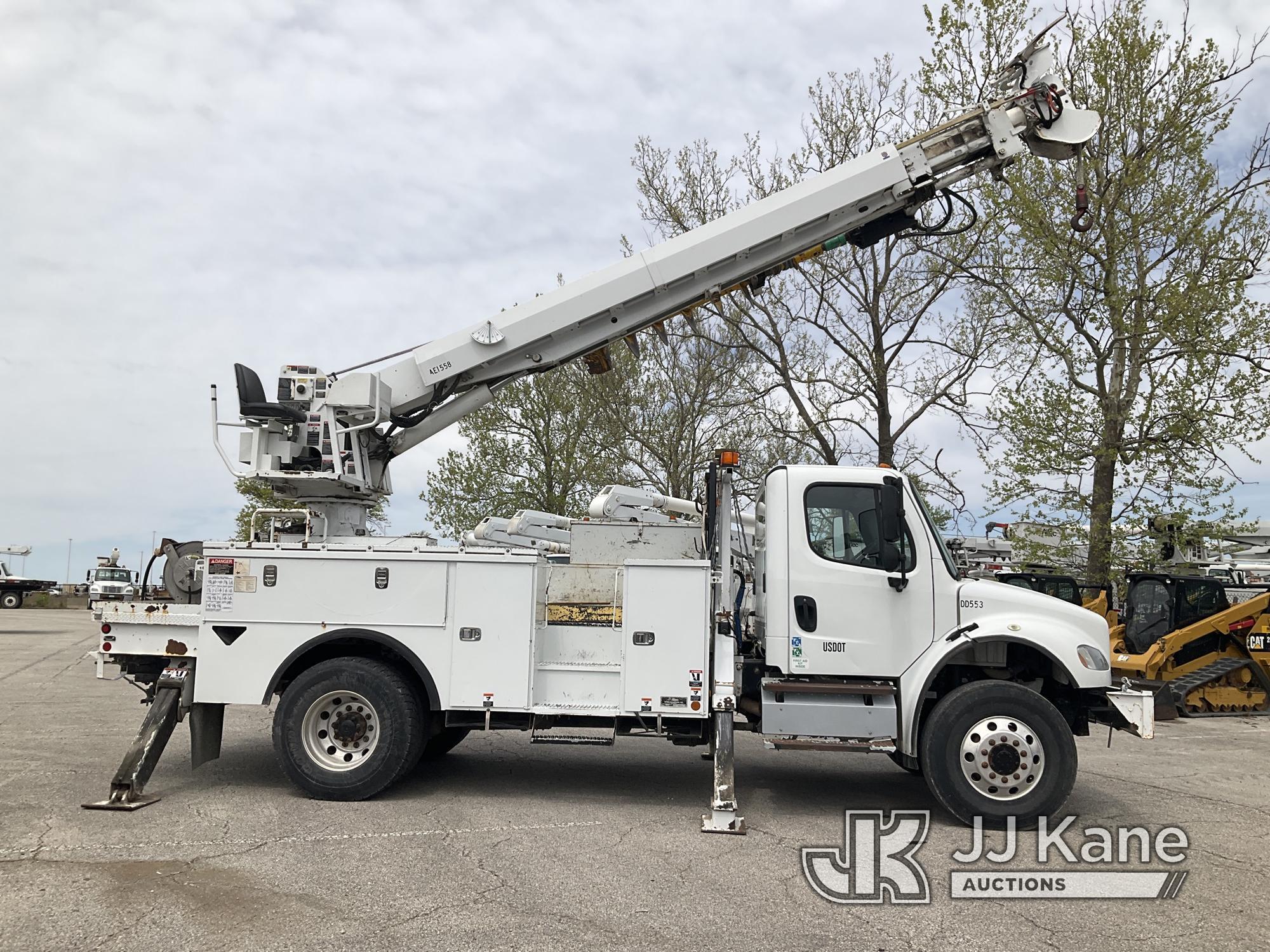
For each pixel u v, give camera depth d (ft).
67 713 34.17
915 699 21.24
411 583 21.85
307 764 21.50
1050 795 20.26
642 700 21.15
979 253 58.90
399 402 24.84
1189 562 53.42
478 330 24.63
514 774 25.63
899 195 23.99
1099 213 54.03
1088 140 23.73
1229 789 26.40
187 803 21.13
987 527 57.00
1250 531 52.24
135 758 20.93
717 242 24.03
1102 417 53.06
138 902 14.61
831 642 21.68
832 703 21.24
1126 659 45.42
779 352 67.00
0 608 136.87
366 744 21.85
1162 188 53.31
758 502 25.13
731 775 20.26
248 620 21.95
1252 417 50.19
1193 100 52.85
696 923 14.38
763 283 25.68
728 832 19.69
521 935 13.64
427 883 15.87
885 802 23.26
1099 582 53.88
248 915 14.16
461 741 29.76
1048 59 24.07
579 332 24.98
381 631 21.77
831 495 22.36
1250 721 43.01
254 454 23.59
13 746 27.25
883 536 21.21
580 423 83.66
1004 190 55.77
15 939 13.03
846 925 14.52
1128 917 15.25
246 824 19.42
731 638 21.80
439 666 21.63
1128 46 53.52
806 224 23.94
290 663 21.85
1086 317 54.65
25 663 52.60
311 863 16.81
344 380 23.73
